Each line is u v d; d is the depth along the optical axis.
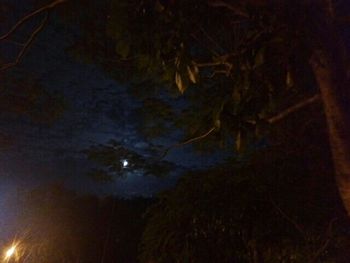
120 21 3.58
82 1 4.92
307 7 3.05
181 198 6.41
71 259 9.73
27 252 9.15
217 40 4.17
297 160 6.00
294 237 6.00
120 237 10.38
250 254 6.21
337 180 3.27
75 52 5.52
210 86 5.55
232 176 6.26
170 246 6.48
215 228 6.29
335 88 3.21
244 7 3.42
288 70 3.15
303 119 5.49
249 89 3.29
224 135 4.59
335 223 5.86
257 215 6.14
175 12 3.38
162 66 3.71
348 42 3.68
